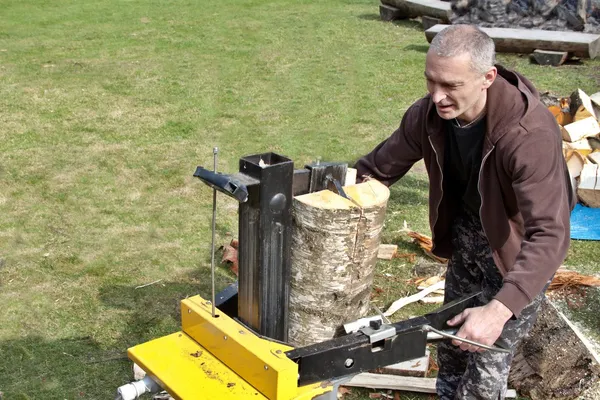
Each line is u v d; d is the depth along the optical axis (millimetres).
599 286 4598
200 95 8719
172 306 4430
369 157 3006
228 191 2135
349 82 9312
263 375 2141
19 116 7855
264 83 9250
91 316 4316
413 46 11125
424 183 6246
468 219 2902
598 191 5375
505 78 2596
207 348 2398
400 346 2277
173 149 6992
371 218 2506
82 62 10156
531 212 2377
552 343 3533
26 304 4418
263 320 2408
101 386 3713
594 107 6582
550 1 10664
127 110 8133
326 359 2174
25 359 3918
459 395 2896
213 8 14109
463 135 2598
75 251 5047
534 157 2385
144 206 5766
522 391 3643
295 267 2604
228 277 4770
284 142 7227
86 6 14164
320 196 2531
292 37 11695
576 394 3576
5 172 6328
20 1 14344
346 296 2609
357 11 13734
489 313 2258
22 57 10359
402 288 4637
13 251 5023
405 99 8641
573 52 9977
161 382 2244
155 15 13414
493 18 10992
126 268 4844
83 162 6617
